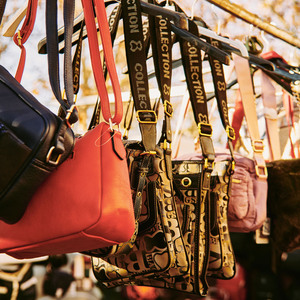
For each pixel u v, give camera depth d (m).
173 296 1.54
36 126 0.62
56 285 1.87
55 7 0.71
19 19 1.08
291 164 1.13
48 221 0.68
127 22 0.87
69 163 0.68
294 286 1.42
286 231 1.13
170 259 0.85
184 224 0.97
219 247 0.99
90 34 0.72
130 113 1.05
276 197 1.15
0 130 0.62
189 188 0.98
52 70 0.70
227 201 1.01
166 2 1.12
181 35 0.92
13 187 0.63
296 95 1.22
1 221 0.71
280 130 1.58
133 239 0.81
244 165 1.06
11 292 1.65
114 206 0.66
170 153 0.89
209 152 0.97
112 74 0.70
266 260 1.46
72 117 0.67
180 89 1.42
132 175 0.85
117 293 2.00
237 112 1.39
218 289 1.47
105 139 0.69
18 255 0.77
